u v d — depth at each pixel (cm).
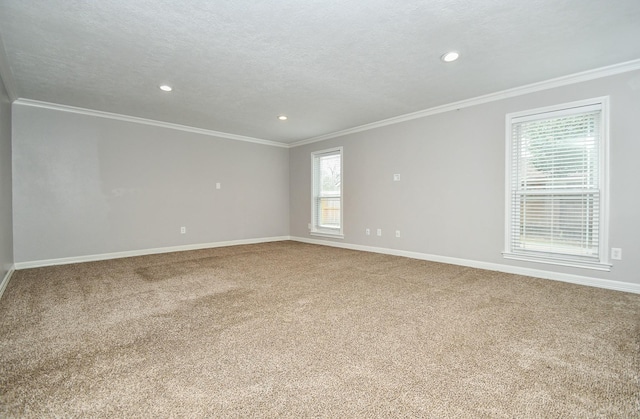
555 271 339
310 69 307
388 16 219
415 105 423
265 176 660
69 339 195
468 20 224
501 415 126
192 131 549
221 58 283
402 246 485
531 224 357
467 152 406
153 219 507
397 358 172
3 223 319
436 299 273
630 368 161
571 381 150
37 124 403
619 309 247
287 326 215
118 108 432
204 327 213
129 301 267
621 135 296
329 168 619
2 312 241
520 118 360
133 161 484
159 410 129
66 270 386
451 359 171
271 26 231
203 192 566
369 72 314
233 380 151
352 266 411
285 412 128
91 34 240
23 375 154
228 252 524
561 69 308
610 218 303
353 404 133
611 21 224
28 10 207
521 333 203
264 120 498
